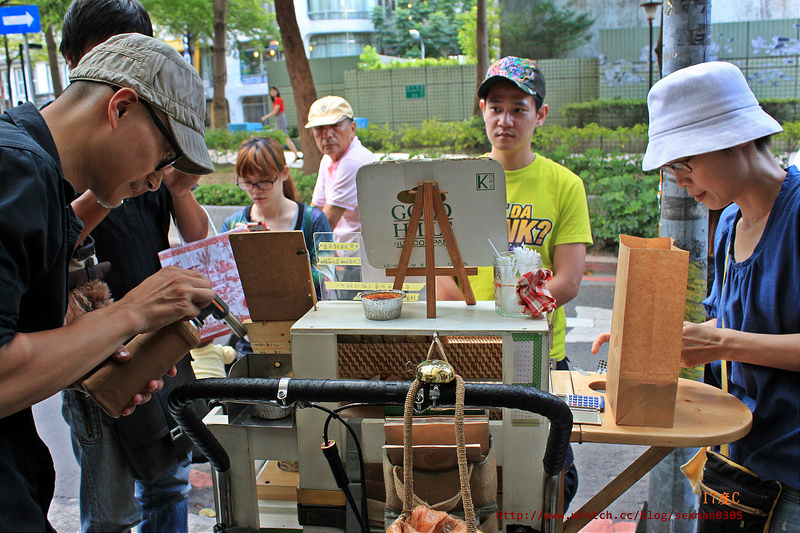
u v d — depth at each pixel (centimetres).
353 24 2816
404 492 127
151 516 211
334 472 140
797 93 1170
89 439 184
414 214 152
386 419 147
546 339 142
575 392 173
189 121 127
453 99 1681
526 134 236
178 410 136
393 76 1702
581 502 278
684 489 212
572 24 1352
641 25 1327
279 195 272
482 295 235
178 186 208
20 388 101
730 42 1191
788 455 152
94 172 121
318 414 151
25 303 118
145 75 119
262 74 2627
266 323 166
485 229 153
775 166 158
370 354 162
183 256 185
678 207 209
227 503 158
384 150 1338
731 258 172
